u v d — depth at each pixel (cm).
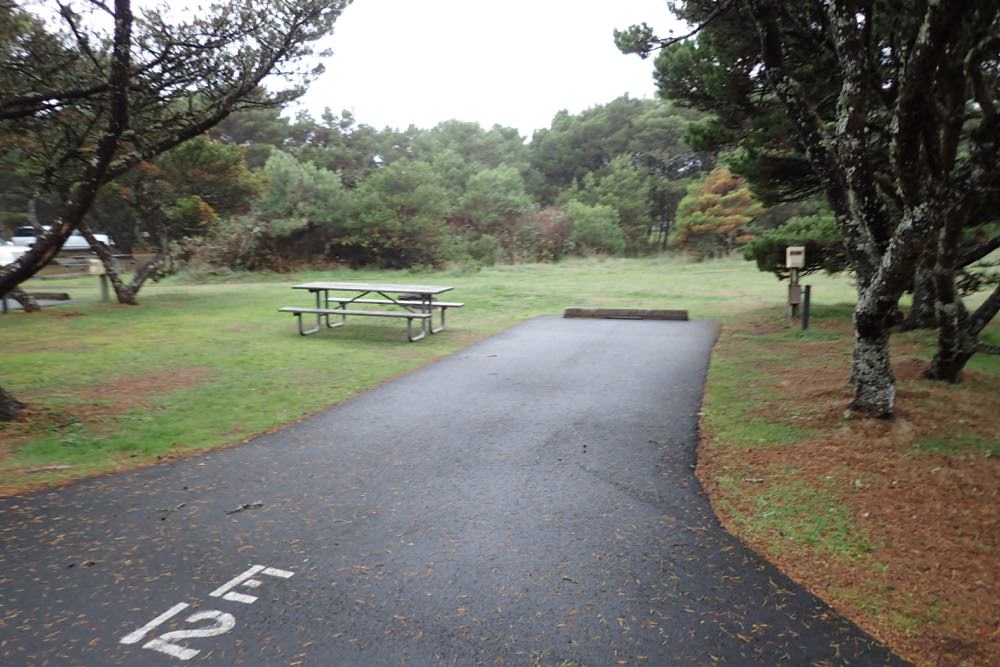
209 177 1803
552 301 1688
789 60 871
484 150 5275
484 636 302
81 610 321
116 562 368
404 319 1420
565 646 295
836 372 798
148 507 441
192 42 700
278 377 832
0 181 2538
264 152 4003
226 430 612
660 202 4591
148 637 301
